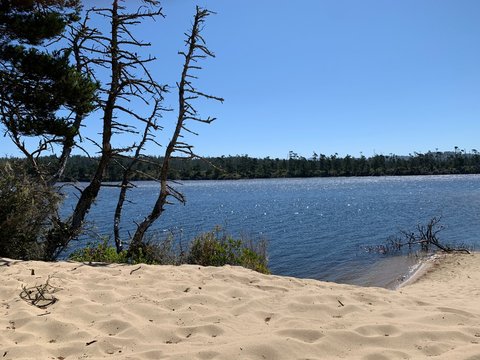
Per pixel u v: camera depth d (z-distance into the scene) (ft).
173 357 10.96
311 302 16.60
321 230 102.27
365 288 20.84
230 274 21.26
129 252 32.65
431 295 30.19
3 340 12.08
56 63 31.94
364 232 95.81
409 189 294.66
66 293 16.83
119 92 34.58
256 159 614.34
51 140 32.37
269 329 13.42
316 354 11.48
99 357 11.18
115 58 34.45
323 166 615.16
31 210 28.12
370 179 589.73
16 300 15.58
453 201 174.50
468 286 39.06
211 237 32.63
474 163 596.70
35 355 11.10
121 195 36.40
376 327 13.39
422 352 11.65
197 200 235.81
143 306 15.35
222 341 12.27
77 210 33.96
